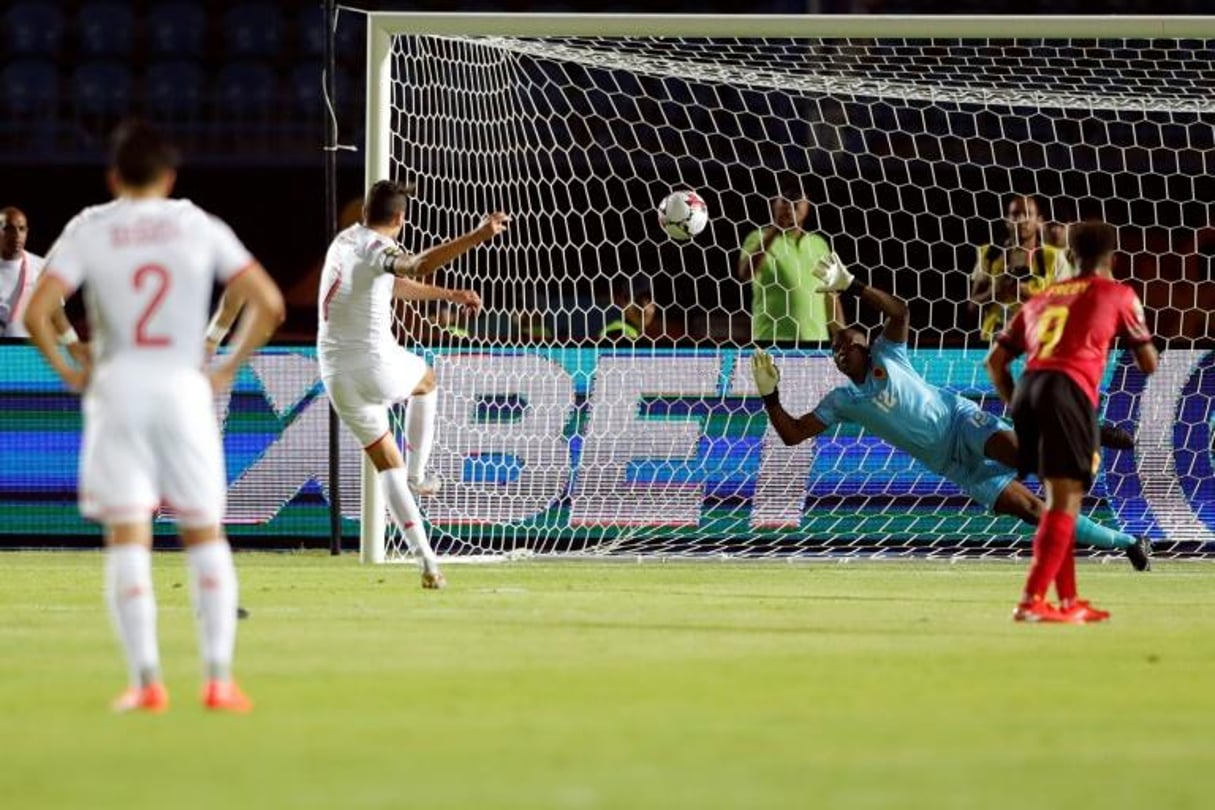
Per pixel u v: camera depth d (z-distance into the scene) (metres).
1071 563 34.66
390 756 19.44
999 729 21.39
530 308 63.41
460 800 17.05
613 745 20.17
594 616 34.91
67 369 23.56
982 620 34.56
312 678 25.64
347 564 49.06
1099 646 30.08
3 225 54.56
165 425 22.33
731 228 72.00
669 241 70.69
